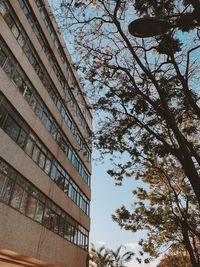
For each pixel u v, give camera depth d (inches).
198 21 307.3
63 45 1099.9
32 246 672.4
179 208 644.7
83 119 1365.7
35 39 844.0
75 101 1248.8
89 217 1264.8
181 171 756.6
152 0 399.5
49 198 824.3
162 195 783.1
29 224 672.4
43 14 944.3
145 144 551.5
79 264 1042.1
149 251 832.3
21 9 770.2
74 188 1108.5
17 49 719.1
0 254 281.1
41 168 787.4
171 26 310.3
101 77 544.1
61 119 1024.2
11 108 666.8
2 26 658.8
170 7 397.4
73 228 1034.1
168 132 533.0
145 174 748.6
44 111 876.0
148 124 531.5
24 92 745.6
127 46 491.8
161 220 770.8
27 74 763.4
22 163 676.1
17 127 685.3
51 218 826.8
